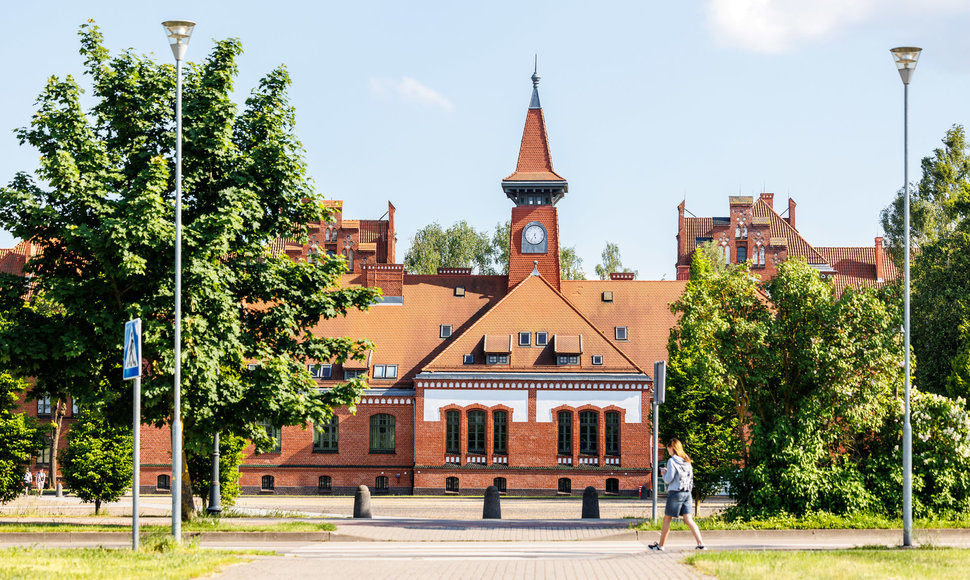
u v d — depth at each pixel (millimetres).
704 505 48375
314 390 29734
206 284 25531
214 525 26266
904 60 23000
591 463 56969
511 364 58156
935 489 27312
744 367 29141
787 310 29406
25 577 14766
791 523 25766
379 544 23609
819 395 28172
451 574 16156
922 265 56469
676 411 37781
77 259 27594
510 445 57406
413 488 57750
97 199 25750
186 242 25328
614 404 57281
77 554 17844
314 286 29750
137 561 16859
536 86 68312
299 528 25594
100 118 27594
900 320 28641
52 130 26406
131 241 24578
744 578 15156
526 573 16328
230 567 16766
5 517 32531
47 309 36719
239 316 29188
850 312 28453
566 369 57625
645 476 56656
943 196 69062
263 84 29672
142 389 25766
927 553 18812
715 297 30344
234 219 25828
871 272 97625
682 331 30125
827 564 16891
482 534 25734
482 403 57781
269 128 29000
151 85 27531
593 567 17125
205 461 36062
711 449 37094
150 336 25078
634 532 24969
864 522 25703
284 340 29719
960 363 47031
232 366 28031
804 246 93688
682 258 98062
